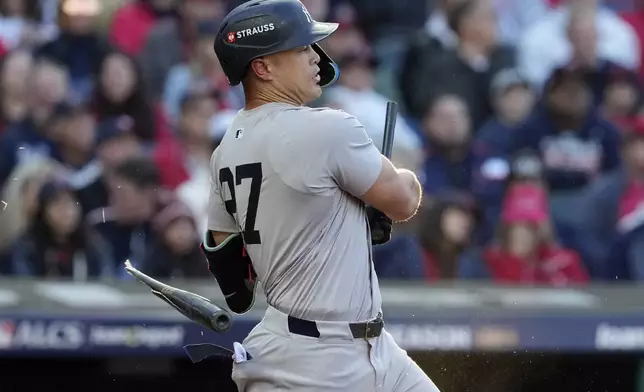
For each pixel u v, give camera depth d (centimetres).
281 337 1145
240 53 1142
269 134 1123
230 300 1246
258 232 1142
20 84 2420
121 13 2561
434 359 2195
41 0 2541
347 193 1141
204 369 2184
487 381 2211
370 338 1150
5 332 2069
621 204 2586
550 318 2212
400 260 2423
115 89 2462
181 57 2555
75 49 2506
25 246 2330
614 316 2223
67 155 2406
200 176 2442
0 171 2375
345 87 2617
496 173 2558
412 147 2562
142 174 2398
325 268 1127
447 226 2452
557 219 2556
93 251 2344
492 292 2369
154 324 2105
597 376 2262
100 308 2128
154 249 2362
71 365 2177
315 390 1130
